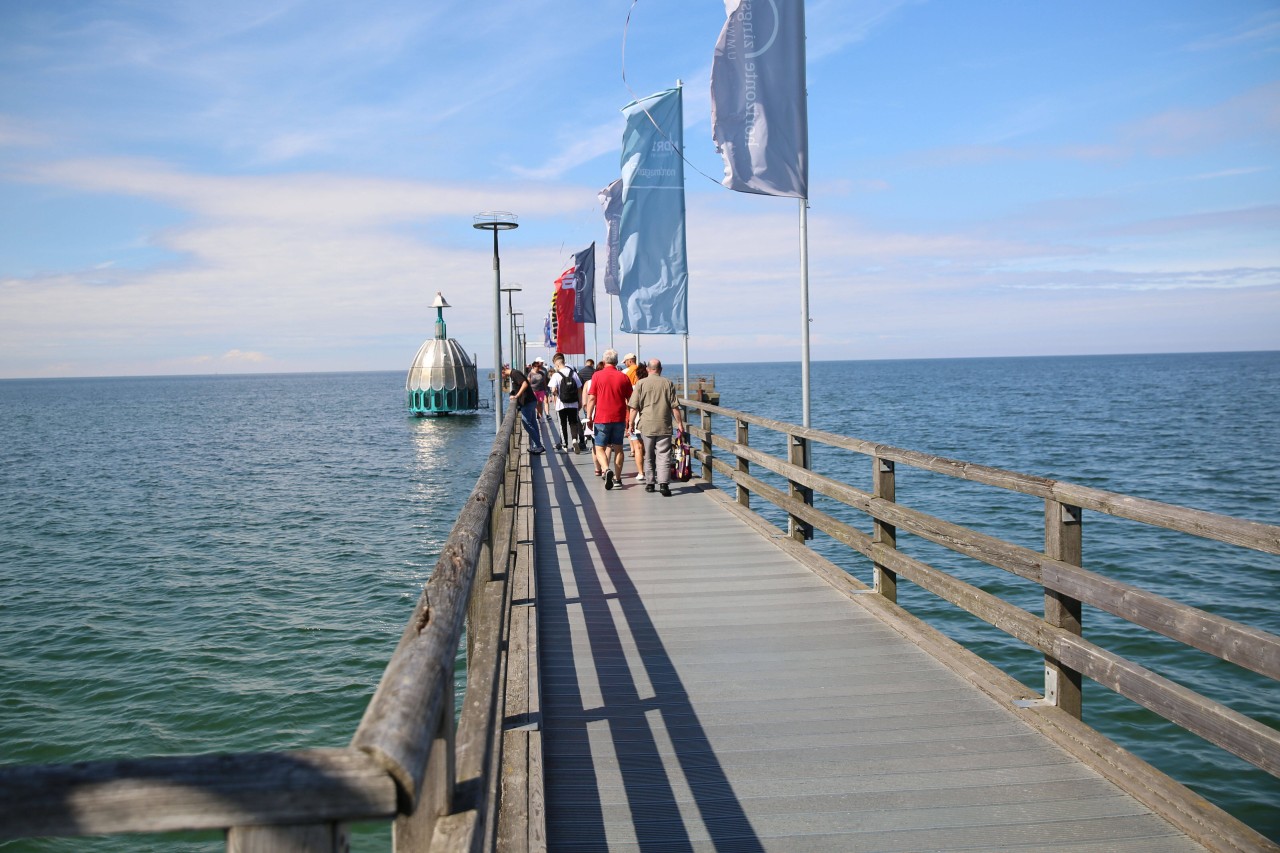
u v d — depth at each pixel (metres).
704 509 11.95
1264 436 43.97
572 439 19.81
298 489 37.41
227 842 1.23
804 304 9.08
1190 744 7.83
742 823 3.72
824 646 6.07
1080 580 4.07
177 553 23.17
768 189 9.01
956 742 4.45
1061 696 4.59
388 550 22.56
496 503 5.58
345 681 12.69
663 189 13.93
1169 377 154.62
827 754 4.35
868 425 56.47
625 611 7.04
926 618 11.91
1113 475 30.00
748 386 142.38
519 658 4.92
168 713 11.70
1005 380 156.25
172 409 137.38
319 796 1.21
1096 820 3.64
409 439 70.25
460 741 2.43
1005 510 21.44
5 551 24.02
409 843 1.80
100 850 7.82
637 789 4.05
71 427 92.62
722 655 5.92
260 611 16.62
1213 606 12.60
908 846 3.49
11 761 10.41
